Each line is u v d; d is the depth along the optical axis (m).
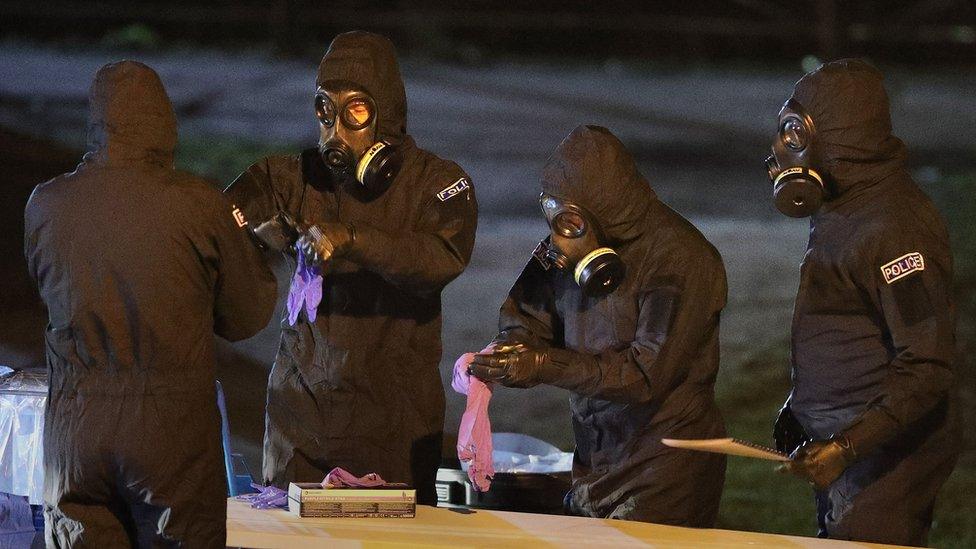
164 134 14.55
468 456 16.12
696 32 88.50
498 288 38.53
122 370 14.15
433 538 14.53
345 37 16.45
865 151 15.53
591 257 15.31
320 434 17.00
